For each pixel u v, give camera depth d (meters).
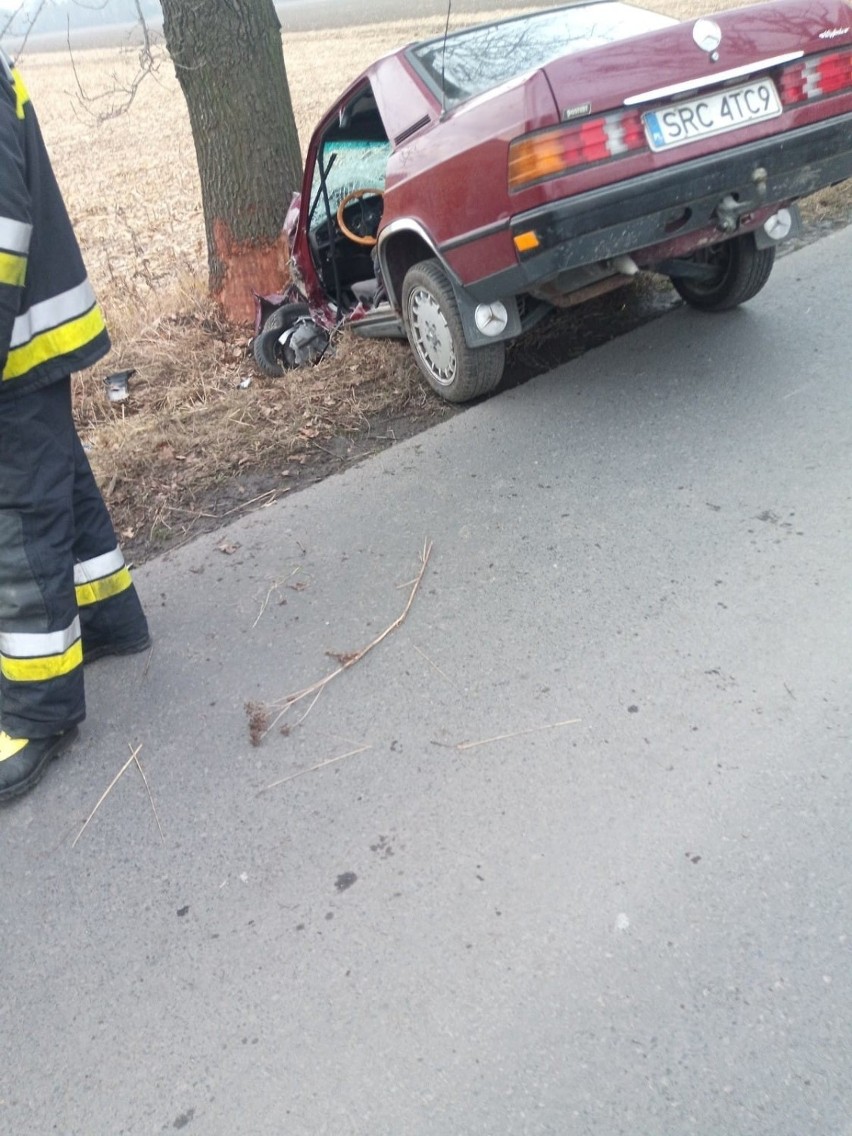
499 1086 1.90
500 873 2.32
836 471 3.51
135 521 4.19
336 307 5.55
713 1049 1.89
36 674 2.78
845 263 5.16
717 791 2.41
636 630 2.97
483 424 4.36
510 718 2.76
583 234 3.40
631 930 2.13
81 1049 2.12
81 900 2.48
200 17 5.56
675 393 4.25
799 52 3.57
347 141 5.32
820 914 2.10
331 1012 2.10
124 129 22.66
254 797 2.68
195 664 3.24
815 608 2.91
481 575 3.37
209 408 4.98
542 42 4.27
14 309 2.39
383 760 2.71
